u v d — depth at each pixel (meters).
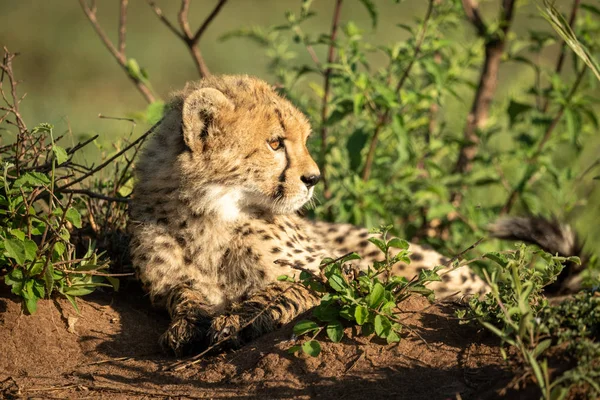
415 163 11.16
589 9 10.37
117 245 8.49
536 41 11.38
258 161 7.77
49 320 7.23
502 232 9.63
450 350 6.14
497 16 11.53
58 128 17.52
